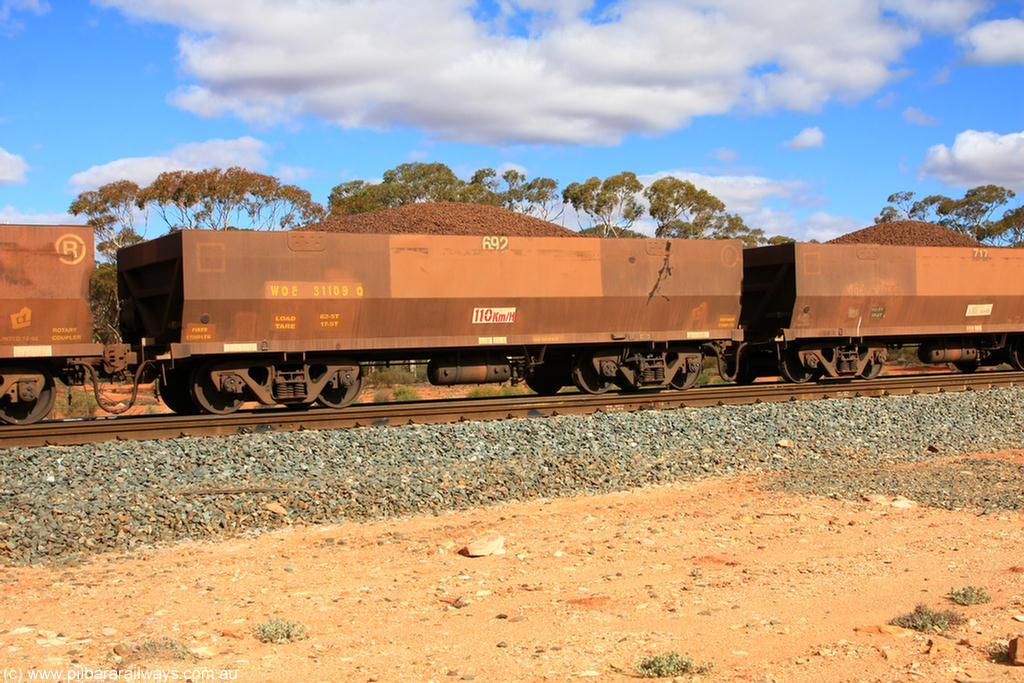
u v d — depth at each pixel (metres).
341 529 10.00
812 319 22.28
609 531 9.77
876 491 11.41
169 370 16.69
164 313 16.72
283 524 10.06
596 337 19.38
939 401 18.42
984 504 10.65
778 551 8.82
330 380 17.34
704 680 5.49
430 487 11.34
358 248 17.06
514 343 18.59
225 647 6.29
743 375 23.92
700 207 60.38
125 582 8.02
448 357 18.84
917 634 6.34
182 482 10.94
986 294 24.78
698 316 20.45
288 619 6.95
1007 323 25.64
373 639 6.46
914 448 14.73
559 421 15.01
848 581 7.73
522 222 34.16
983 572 7.92
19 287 14.56
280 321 16.55
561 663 5.88
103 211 44.34
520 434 14.03
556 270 18.72
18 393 14.88
